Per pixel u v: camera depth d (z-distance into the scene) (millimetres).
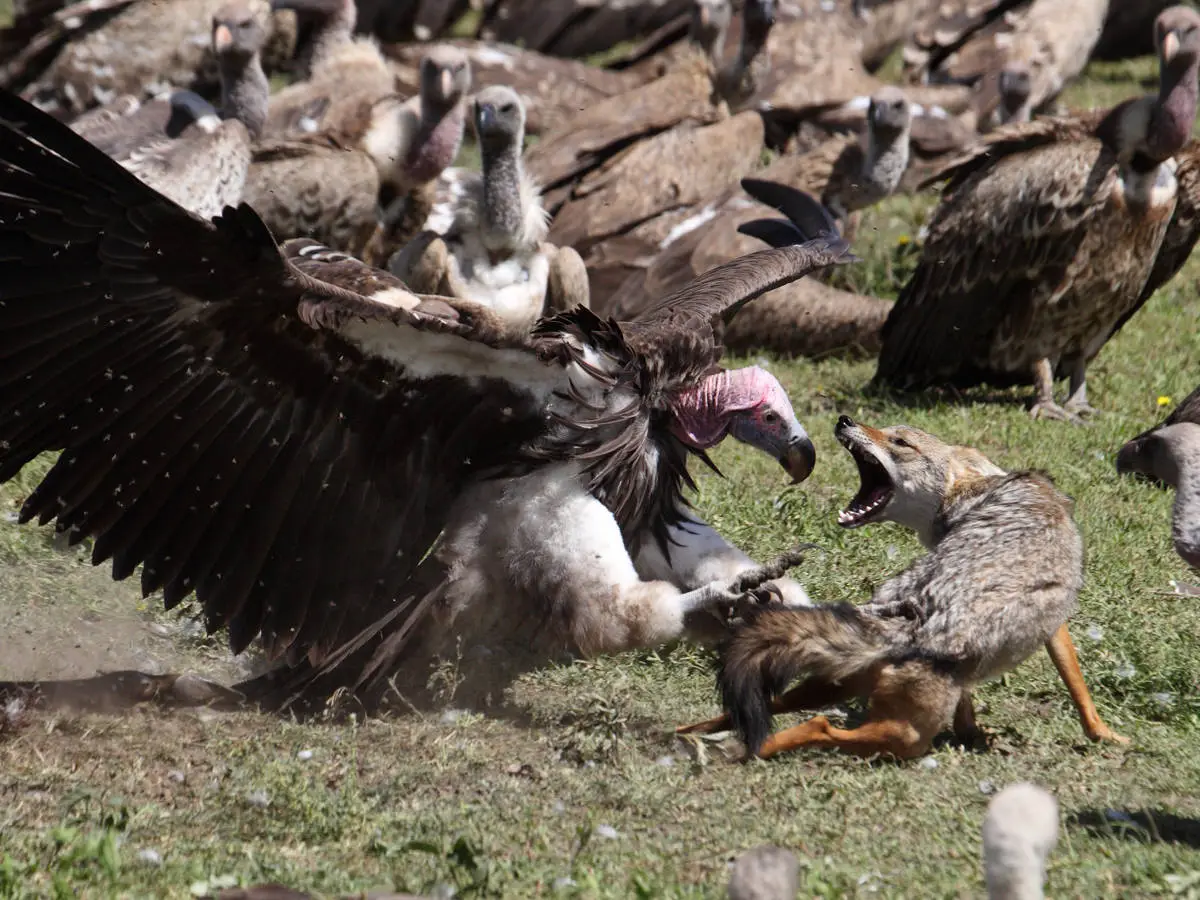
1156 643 11289
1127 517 14117
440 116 18250
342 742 9680
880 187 21547
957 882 7719
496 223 18047
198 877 7480
